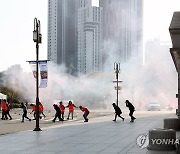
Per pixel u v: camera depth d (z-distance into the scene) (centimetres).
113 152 1245
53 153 1242
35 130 2183
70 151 1285
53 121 3098
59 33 19275
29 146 1437
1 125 2712
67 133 1989
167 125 2042
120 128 2300
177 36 1377
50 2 19512
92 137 1761
